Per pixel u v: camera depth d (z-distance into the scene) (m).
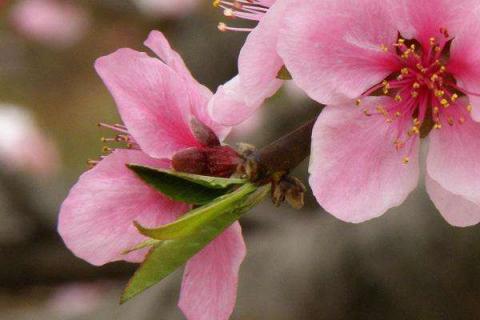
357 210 0.33
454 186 0.33
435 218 0.54
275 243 0.59
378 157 0.33
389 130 0.33
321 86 0.33
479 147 0.33
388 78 0.33
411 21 0.33
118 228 0.34
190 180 0.33
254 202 0.33
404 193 0.33
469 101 0.33
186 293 0.34
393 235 0.55
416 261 0.54
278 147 0.33
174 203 0.34
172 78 0.34
